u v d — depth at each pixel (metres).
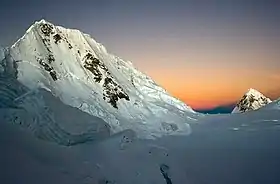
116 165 42.72
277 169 49.94
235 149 57.66
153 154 49.28
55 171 34.22
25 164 32.81
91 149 44.22
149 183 42.44
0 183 28.83
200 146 58.66
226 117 84.31
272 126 73.81
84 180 35.53
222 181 46.66
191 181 45.97
